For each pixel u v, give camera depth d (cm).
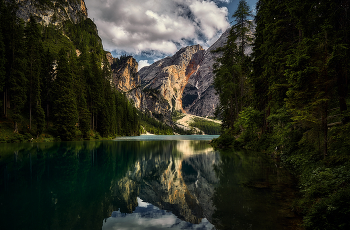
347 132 804
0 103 3341
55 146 2881
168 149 2933
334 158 791
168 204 732
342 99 864
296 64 894
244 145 2831
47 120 4581
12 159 1627
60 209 659
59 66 4503
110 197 803
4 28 3738
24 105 4056
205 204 684
